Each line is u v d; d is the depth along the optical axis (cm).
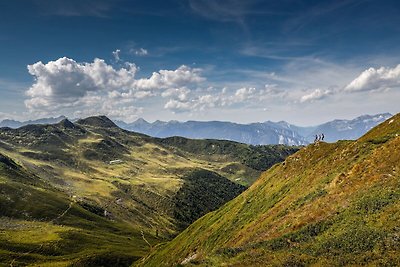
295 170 11812
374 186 5753
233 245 8769
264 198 11388
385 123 10888
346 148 9556
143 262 17125
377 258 3412
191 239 13700
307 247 4528
